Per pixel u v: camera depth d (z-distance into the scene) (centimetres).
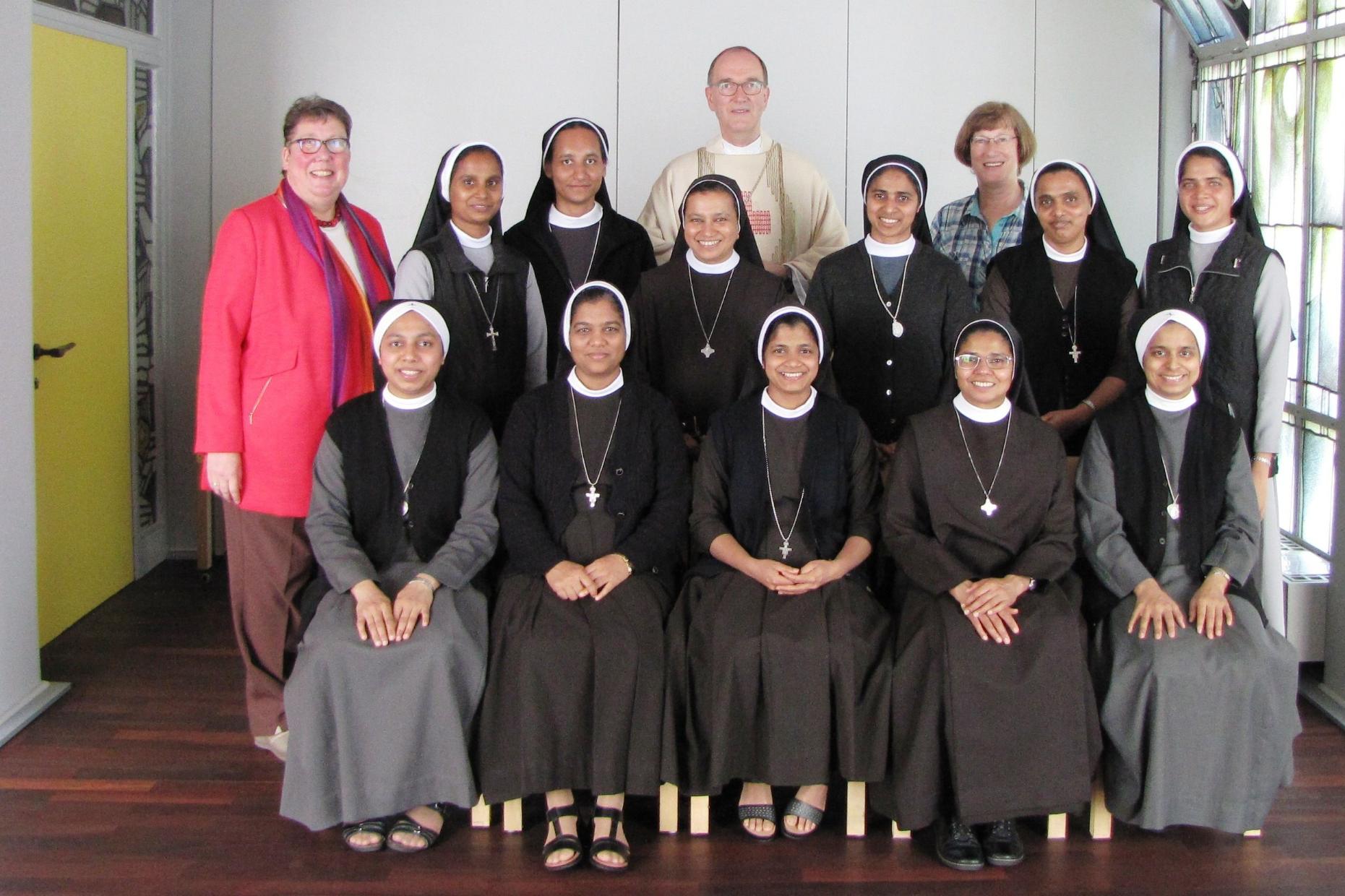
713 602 295
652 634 286
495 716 284
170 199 490
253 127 488
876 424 343
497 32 486
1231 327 335
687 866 279
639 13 486
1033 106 491
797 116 491
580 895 265
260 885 266
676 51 487
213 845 283
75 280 424
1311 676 377
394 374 298
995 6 487
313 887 266
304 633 290
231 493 315
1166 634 283
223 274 312
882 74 489
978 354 298
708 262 339
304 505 318
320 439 319
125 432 467
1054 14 487
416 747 278
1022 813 276
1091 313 350
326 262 320
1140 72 489
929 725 279
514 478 306
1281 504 427
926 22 487
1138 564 296
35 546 358
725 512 313
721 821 301
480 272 329
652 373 345
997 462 301
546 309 356
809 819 291
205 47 485
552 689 280
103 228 443
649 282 343
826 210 407
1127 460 305
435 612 284
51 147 407
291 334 315
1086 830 296
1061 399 355
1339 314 374
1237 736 278
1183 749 278
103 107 440
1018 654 278
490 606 304
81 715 354
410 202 493
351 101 488
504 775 283
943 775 280
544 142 359
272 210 319
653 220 406
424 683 276
